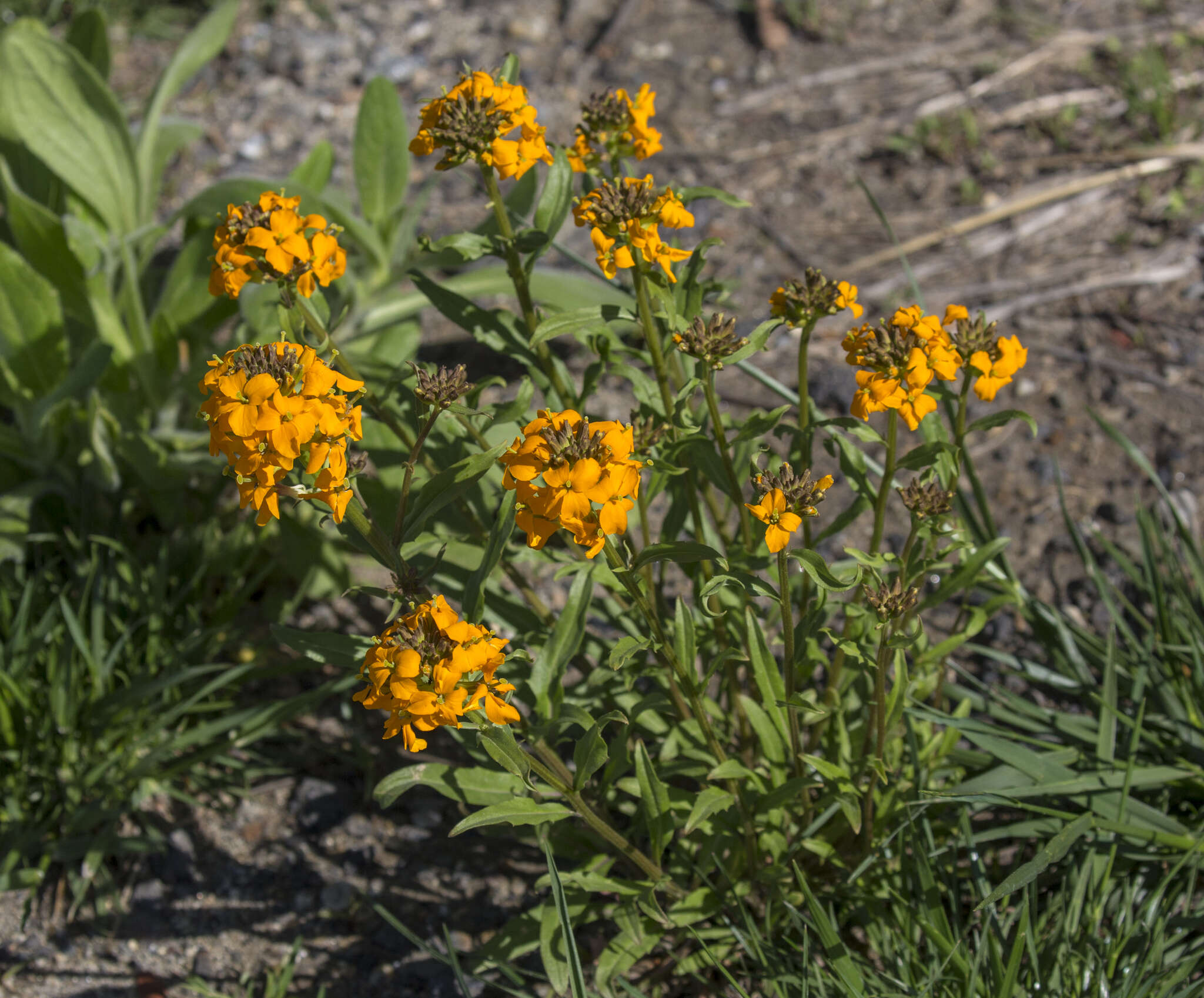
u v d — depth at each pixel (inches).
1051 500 60.0
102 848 49.8
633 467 39.9
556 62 92.7
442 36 95.5
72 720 50.9
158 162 64.6
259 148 85.4
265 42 94.9
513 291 62.1
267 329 54.0
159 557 53.9
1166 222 73.9
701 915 46.5
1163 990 44.3
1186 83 82.7
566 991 47.3
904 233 76.0
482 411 44.7
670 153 84.1
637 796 49.4
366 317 62.3
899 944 46.0
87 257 55.4
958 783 48.5
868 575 44.4
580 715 42.9
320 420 39.5
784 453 61.2
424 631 40.0
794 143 83.8
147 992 48.5
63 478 57.5
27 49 54.2
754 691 48.9
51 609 51.8
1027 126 82.3
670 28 95.7
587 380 46.3
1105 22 90.4
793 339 70.4
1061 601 55.3
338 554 55.5
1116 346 67.4
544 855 50.6
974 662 53.6
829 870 48.1
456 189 81.8
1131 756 47.0
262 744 52.8
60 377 56.4
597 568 44.8
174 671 51.9
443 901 49.9
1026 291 71.2
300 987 48.5
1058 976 44.9
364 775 52.4
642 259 43.4
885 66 89.7
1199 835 47.5
